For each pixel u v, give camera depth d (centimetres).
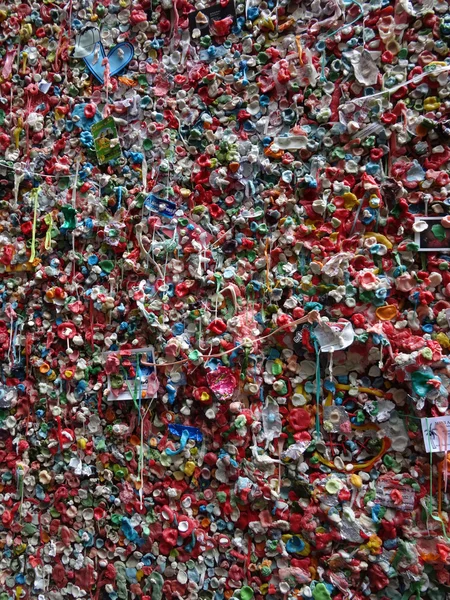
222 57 92
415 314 78
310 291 83
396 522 76
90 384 93
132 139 95
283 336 84
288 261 86
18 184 100
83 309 94
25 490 95
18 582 93
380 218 82
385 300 81
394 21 84
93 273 94
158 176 93
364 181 82
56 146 99
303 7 90
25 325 98
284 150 87
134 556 87
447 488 75
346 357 81
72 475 92
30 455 95
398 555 75
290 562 80
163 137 93
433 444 75
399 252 81
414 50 83
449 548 72
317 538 78
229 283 86
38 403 95
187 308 88
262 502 81
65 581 91
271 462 81
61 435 91
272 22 89
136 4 97
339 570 77
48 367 95
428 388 75
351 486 78
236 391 84
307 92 87
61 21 103
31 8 105
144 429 89
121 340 92
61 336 93
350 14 87
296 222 86
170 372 87
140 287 89
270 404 83
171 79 95
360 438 80
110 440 91
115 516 89
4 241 99
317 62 87
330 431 80
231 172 89
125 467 89
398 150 82
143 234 92
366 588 76
